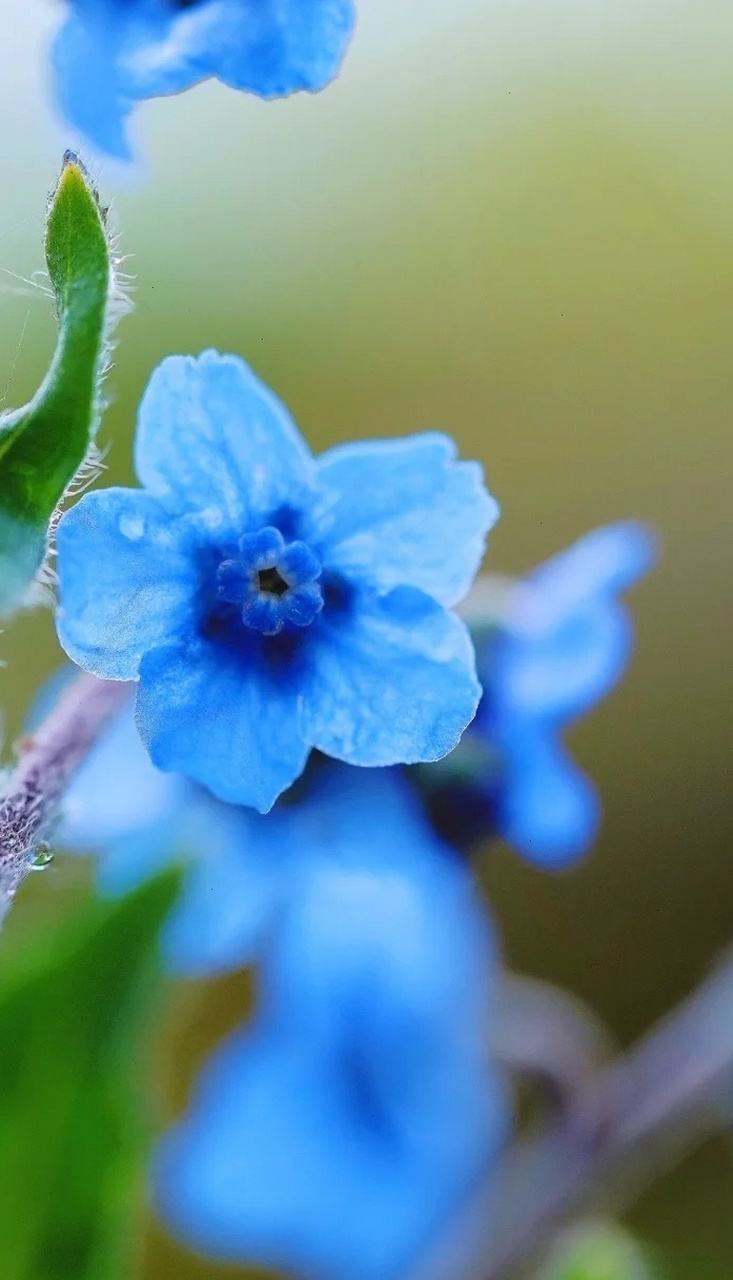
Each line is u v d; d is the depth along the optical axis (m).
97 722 0.07
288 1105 0.09
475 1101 0.09
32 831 0.07
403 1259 0.09
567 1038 0.09
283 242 0.14
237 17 0.07
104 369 0.07
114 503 0.07
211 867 0.09
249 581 0.07
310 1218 0.09
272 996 0.09
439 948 0.09
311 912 0.09
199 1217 0.09
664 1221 0.13
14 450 0.07
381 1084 0.09
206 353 0.07
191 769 0.07
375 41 0.16
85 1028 0.08
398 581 0.07
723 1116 0.09
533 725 0.09
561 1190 0.09
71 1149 0.08
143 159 0.07
